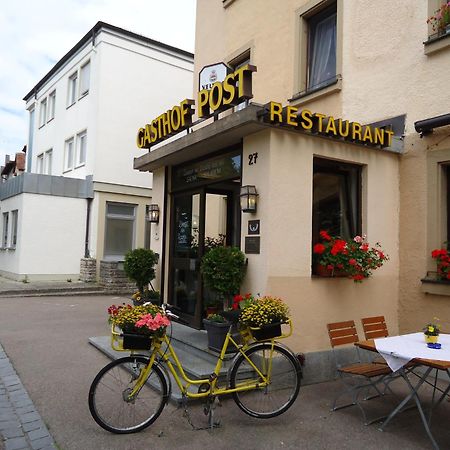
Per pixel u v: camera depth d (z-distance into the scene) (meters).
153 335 3.84
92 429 3.81
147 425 3.84
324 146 5.46
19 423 3.88
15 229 14.95
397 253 6.09
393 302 6.00
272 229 5.00
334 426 4.02
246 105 5.43
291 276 5.10
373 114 6.62
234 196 7.18
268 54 8.86
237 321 4.29
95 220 15.21
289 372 4.51
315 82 8.04
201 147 6.12
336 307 5.45
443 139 5.65
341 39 7.22
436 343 3.98
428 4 5.96
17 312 9.75
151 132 7.17
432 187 5.75
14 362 5.83
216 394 3.96
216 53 10.48
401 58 6.27
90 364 5.75
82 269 14.88
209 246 6.79
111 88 15.66
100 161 15.33
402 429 3.99
